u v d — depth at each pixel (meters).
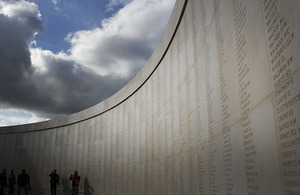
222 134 5.72
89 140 24.22
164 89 11.77
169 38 10.98
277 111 3.38
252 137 4.18
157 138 12.47
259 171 3.92
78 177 20.78
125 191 17.20
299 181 2.88
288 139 3.12
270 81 3.57
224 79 5.57
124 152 17.97
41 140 29.81
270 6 3.50
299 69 2.87
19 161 30.89
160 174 11.72
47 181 28.06
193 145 8.00
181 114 9.38
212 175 6.37
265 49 3.69
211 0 6.46
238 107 4.80
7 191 30.66
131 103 17.53
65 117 27.77
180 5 9.45
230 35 5.18
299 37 2.87
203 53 7.12
